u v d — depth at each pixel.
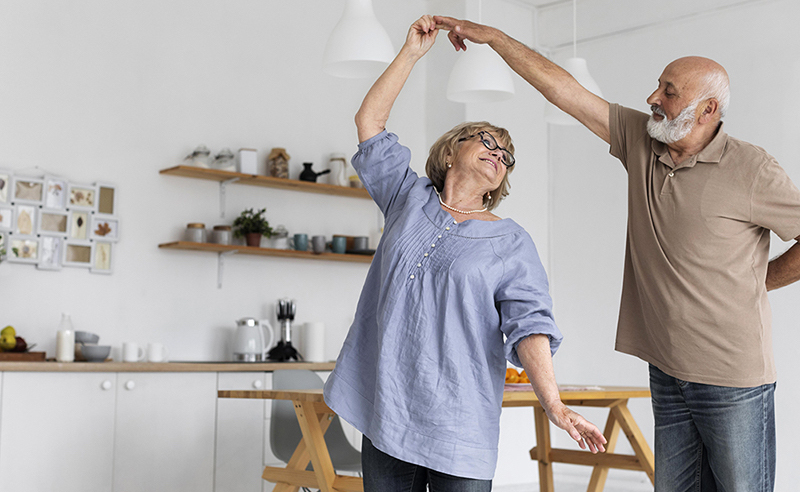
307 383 3.35
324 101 5.02
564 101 2.14
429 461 1.49
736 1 4.86
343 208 5.05
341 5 5.16
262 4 4.79
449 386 1.51
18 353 3.52
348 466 3.14
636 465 3.28
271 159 4.64
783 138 4.61
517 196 5.48
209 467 3.79
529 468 5.34
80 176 4.04
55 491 3.35
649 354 2.03
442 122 5.39
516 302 1.53
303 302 4.80
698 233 1.89
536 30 5.77
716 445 1.91
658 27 5.22
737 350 1.87
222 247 4.27
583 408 5.32
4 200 3.79
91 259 4.02
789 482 4.41
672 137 1.91
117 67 4.20
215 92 4.54
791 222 1.84
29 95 3.92
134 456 3.57
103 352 3.74
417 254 1.60
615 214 5.32
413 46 1.85
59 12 4.03
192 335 4.33
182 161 4.38
